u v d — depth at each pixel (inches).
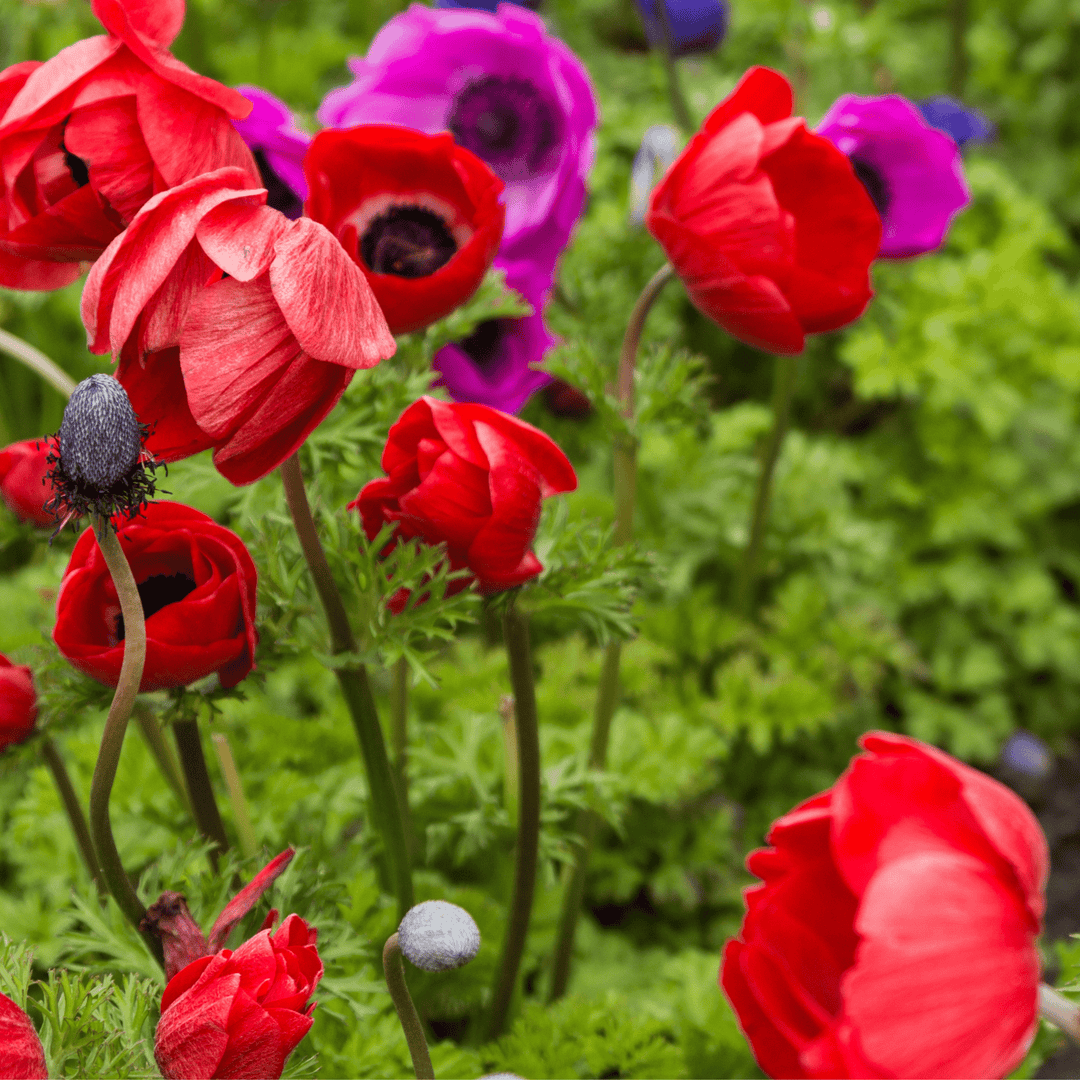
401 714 43.3
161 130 37.7
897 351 59.8
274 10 72.1
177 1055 36.8
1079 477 65.3
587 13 89.6
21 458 40.9
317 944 39.8
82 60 37.6
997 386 61.7
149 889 39.8
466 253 39.5
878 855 35.8
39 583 47.8
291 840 44.0
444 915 36.6
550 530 41.1
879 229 41.4
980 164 70.3
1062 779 62.3
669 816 48.4
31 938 44.4
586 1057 43.0
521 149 44.2
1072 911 55.7
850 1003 35.4
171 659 38.1
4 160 38.1
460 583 39.4
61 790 42.4
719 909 48.7
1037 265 66.5
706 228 41.1
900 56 76.9
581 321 50.3
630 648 49.2
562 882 45.9
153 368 37.2
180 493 42.0
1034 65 88.4
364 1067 41.4
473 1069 42.1
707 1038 43.7
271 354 36.7
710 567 56.1
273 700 47.9
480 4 48.2
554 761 46.6
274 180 42.6
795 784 50.9
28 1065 36.5
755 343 41.8
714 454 54.7
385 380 41.6
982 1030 35.6
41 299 45.4
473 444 38.7
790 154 41.3
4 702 39.4
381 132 40.0
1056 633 62.7
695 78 74.4
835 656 50.8
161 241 36.5
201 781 40.2
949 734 60.9
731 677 49.8
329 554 40.0
